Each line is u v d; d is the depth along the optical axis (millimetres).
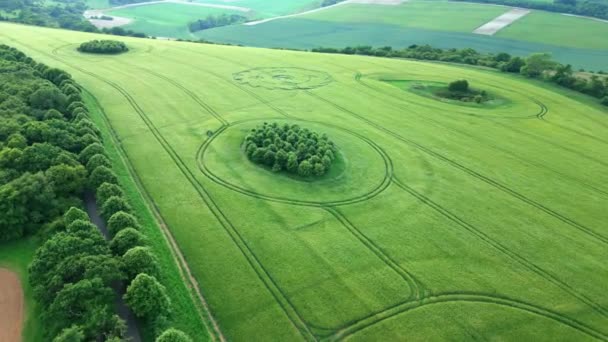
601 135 80812
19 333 33938
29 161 49531
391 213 53500
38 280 35469
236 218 50781
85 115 65812
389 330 37781
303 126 76562
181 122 75562
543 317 40250
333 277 43000
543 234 51625
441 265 45531
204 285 41031
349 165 63906
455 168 65500
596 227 53594
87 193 50969
